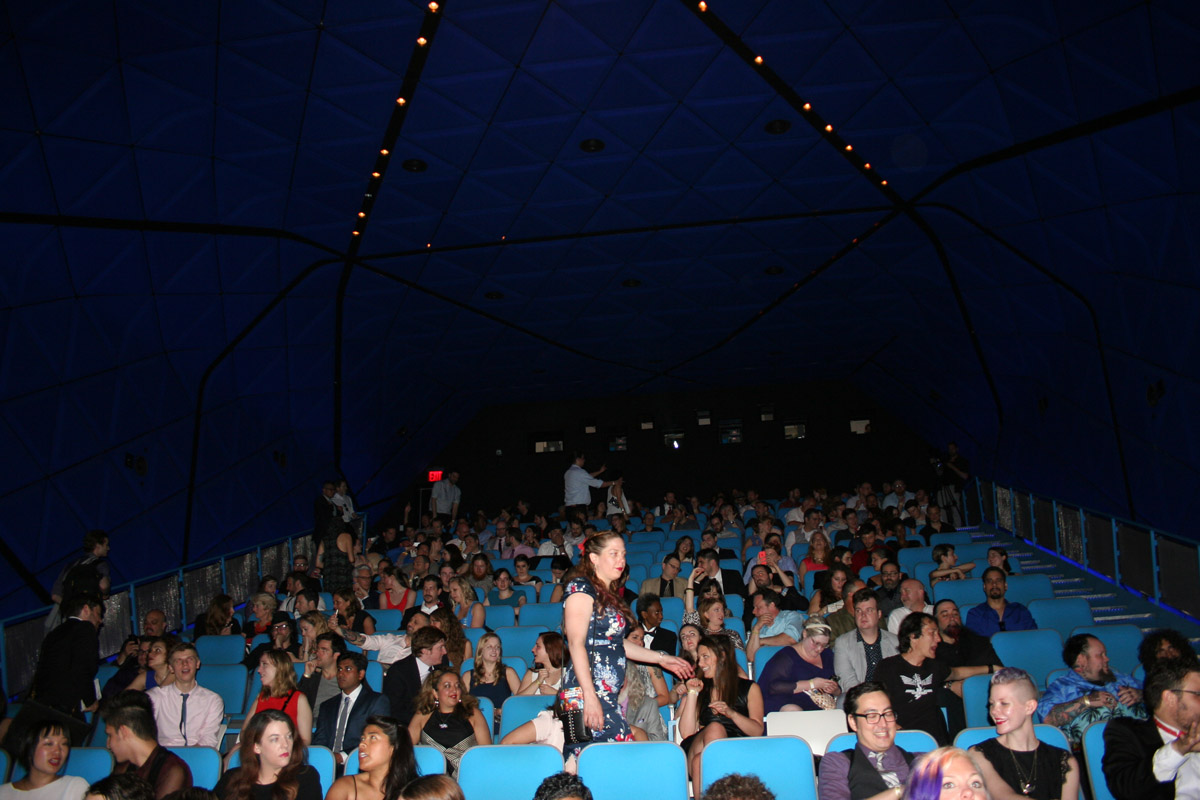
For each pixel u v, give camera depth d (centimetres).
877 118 1025
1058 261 1149
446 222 1252
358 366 1664
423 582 1016
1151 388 1082
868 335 1827
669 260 1437
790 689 712
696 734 582
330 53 878
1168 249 938
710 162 1135
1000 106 947
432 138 1045
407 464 2197
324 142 1021
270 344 1400
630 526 1806
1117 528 1112
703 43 906
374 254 1323
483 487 2348
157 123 897
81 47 770
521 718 674
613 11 855
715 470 2300
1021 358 1486
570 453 2350
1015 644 765
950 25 862
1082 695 586
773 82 970
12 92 764
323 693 777
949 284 1438
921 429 2184
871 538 1209
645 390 2295
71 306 1016
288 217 1158
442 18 848
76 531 1089
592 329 1750
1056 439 1455
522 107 1001
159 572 1259
